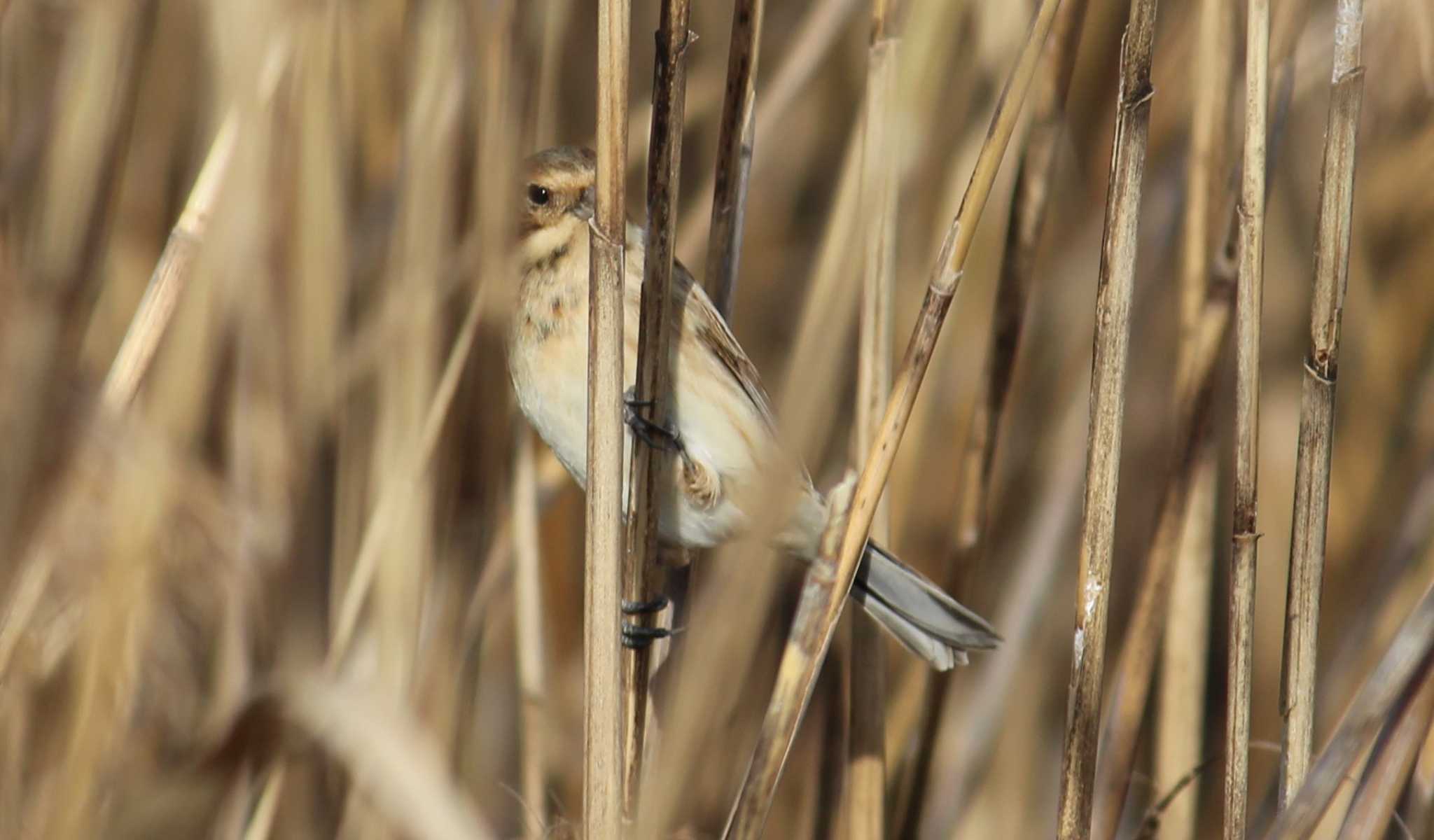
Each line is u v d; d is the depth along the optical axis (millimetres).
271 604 8844
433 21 8625
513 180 8508
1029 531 10773
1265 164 6387
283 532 8961
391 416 8852
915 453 9953
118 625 8047
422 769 7238
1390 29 9641
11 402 7793
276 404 9109
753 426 8430
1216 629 11758
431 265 8766
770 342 11500
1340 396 12461
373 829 8602
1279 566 12211
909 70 7215
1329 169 6281
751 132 8234
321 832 9062
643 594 7027
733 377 8438
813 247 11578
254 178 8578
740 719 9234
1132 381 12211
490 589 9703
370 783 7246
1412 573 10016
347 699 7527
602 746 6324
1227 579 11820
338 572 9172
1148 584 8695
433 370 8891
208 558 8500
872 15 7273
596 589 6301
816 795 9797
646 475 6961
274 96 8602
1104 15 11266
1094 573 6676
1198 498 8906
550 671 10898
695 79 11562
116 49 9359
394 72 9352
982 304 10945
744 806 6473
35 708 8156
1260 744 7613
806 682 6434
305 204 8883
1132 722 8781
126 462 7914
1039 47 5898
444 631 9344
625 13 6031
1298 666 6695
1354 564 12062
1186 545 8992
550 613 11109
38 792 8109
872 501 6340
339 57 9086
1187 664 9078
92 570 7988
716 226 8352
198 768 7625
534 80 9039
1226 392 12195
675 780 6070
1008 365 9047
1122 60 6277
